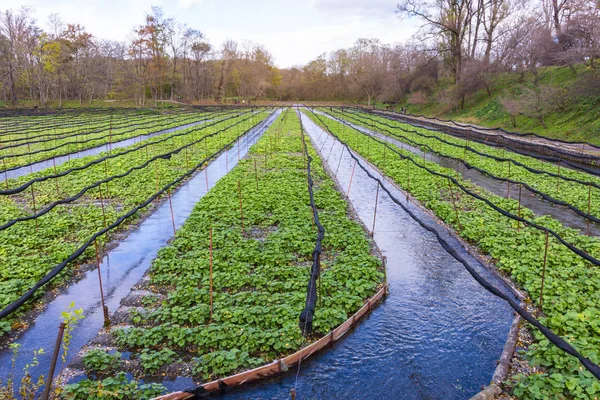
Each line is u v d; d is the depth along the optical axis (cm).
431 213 1550
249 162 2439
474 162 2502
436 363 750
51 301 928
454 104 5662
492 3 5528
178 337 750
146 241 1280
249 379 685
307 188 1783
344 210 1520
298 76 13500
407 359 757
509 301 741
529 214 1497
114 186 1828
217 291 922
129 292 970
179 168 2289
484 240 1214
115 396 617
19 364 723
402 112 7200
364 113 7656
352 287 934
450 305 936
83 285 1002
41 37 7631
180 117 5894
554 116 3644
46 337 802
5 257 1056
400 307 926
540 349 712
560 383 628
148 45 9181
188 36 10088
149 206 1609
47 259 1062
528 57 5003
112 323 835
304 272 996
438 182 1970
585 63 3912
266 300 873
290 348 743
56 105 7831
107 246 1230
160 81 9444
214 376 681
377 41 12100
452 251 926
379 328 847
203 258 1070
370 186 2014
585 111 3359
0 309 834
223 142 3238
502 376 688
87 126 4444
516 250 1140
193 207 1609
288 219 1372
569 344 681
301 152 2845
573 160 2536
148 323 823
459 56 5884
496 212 1511
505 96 4475
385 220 1514
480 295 979
